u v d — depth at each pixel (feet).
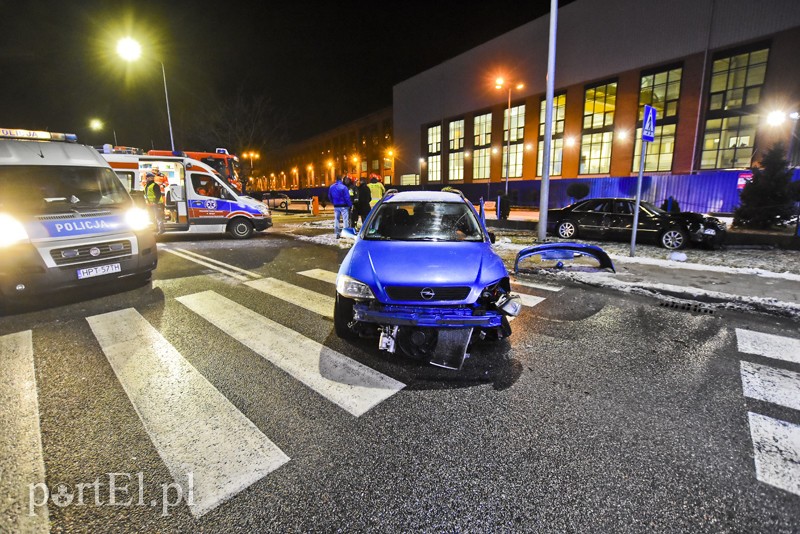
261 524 6.01
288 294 18.79
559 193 92.27
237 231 39.58
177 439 8.04
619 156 90.84
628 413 8.99
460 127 132.57
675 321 15.14
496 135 119.03
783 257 26.86
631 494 6.59
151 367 11.21
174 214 37.22
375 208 15.87
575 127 98.78
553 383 10.37
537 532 5.86
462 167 133.90
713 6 74.33
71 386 10.14
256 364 11.41
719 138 76.38
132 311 16.16
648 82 85.15
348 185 39.06
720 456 7.53
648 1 83.10
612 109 91.97
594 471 7.13
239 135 111.65
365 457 7.53
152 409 9.11
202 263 26.45
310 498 6.52
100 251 16.93
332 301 17.67
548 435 8.19
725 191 67.46
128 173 36.70
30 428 8.36
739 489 6.69
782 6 66.39
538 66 106.01
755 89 70.95
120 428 8.39
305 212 87.15
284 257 28.78
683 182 72.54
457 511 6.25
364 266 11.69
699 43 76.54
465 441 8.00
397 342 11.48
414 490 6.70
